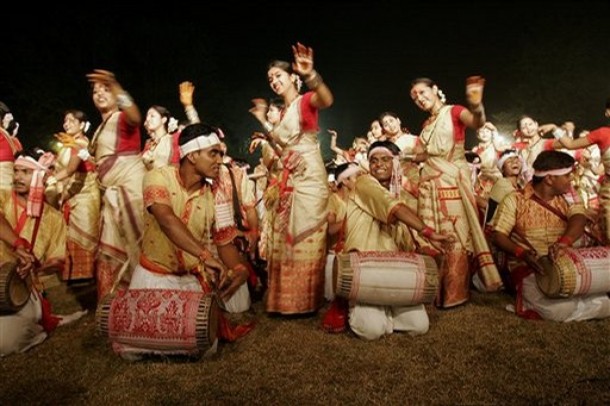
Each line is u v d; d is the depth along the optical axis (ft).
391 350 12.44
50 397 10.43
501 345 12.51
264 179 25.52
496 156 23.91
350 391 10.39
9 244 12.60
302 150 15.71
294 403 10.01
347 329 13.96
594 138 18.33
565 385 10.32
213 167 11.96
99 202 20.62
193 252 11.07
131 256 15.40
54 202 20.47
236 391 10.49
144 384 10.82
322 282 15.97
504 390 10.22
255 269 19.90
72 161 18.67
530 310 14.66
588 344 12.37
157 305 11.15
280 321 15.20
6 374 11.48
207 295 11.35
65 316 15.35
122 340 11.35
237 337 13.57
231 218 12.69
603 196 18.12
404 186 19.07
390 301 12.76
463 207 16.28
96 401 10.22
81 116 21.50
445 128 16.40
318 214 15.61
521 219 15.16
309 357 12.16
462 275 16.06
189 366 11.61
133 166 15.65
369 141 27.89
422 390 10.35
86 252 20.47
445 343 12.78
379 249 14.24
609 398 9.75
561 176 14.84
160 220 11.25
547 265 13.87
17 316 12.48
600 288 13.66
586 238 16.84
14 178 14.56
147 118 20.81
